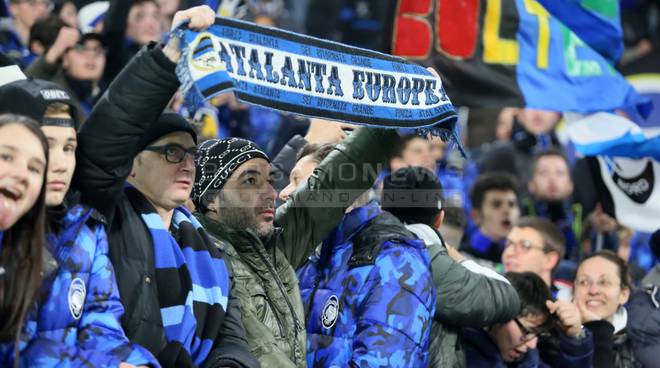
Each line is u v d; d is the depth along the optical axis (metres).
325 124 16.34
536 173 25.78
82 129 10.97
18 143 9.90
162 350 11.36
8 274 10.02
